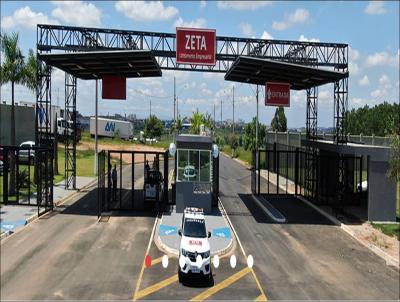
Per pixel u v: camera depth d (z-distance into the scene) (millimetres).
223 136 119688
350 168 36531
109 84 34812
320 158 37156
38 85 33500
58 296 15594
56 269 18328
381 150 28609
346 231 26875
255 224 28125
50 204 29594
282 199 37219
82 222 26359
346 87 35250
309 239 24953
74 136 38125
